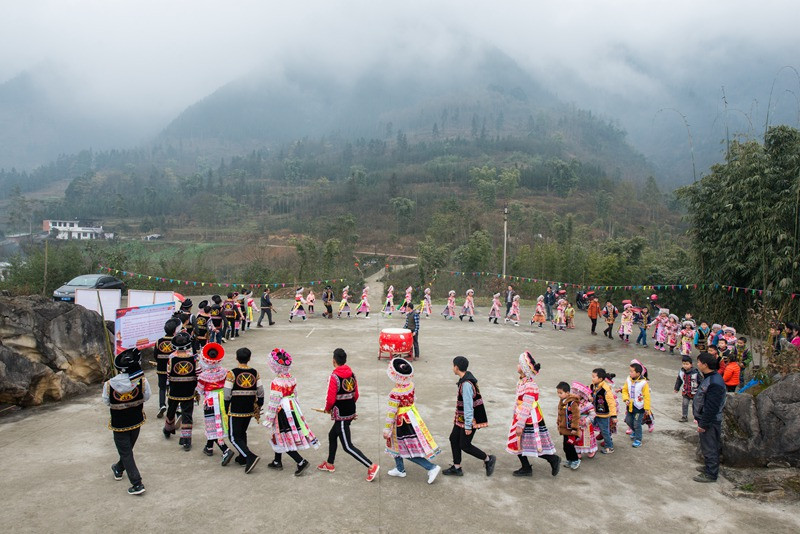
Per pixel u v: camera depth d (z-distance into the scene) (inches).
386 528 204.8
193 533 196.7
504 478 258.4
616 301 1187.9
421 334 730.8
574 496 241.3
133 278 1097.4
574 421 268.8
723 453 283.0
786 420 264.1
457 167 5541.3
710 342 499.5
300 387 416.5
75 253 1031.0
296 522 207.2
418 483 248.7
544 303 918.4
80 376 406.0
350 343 624.4
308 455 280.8
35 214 4296.3
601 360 573.9
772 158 666.2
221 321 587.2
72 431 308.8
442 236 2172.7
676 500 240.4
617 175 6451.8
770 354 379.6
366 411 359.9
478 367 513.3
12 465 257.3
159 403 351.6
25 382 347.9
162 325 496.1
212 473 253.0
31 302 388.2
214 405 264.1
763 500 240.8
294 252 2260.1
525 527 210.4
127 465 223.8
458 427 252.4
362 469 263.6
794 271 603.2
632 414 316.5
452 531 204.5
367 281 1779.0
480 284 1373.0
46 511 210.1
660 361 578.9
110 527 198.8
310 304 889.5
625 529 212.1
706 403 259.1
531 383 259.6
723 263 721.6
